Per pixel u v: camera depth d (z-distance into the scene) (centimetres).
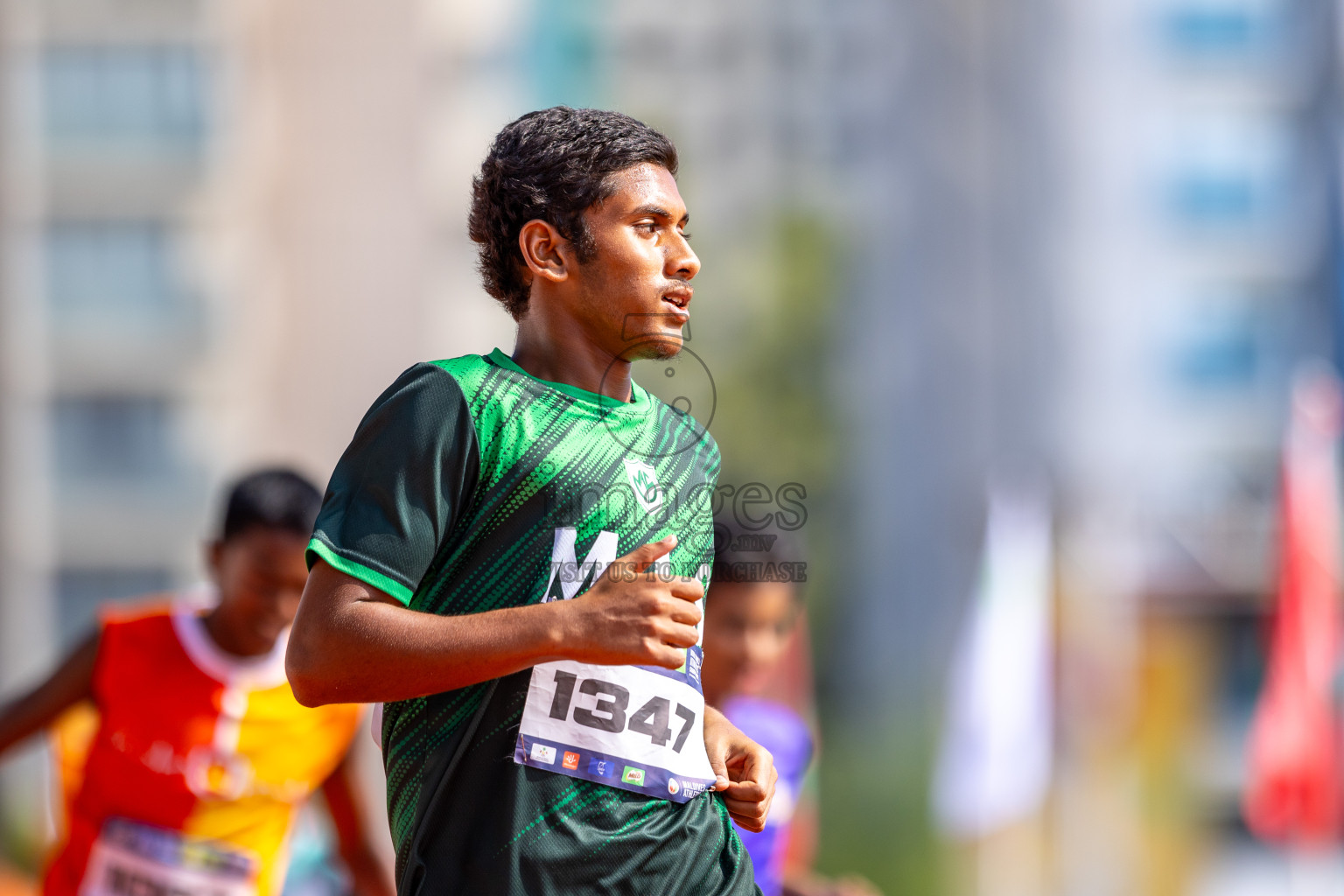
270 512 1216
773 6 9156
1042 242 8369
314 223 8400
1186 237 9412
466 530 676
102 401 8525
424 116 8431
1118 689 4928
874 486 8500
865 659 8244
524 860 659
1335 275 9344
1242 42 9500
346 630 631
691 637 630
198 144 8444
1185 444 9200
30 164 8438
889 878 4303
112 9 8425
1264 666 8488
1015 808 3428
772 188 9100
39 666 8506
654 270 702
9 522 8481
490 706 670
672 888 685
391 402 671
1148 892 4709
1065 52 8475
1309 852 4003
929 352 8488
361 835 1358
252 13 8431
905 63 8862
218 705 1238
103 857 1239
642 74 9144
